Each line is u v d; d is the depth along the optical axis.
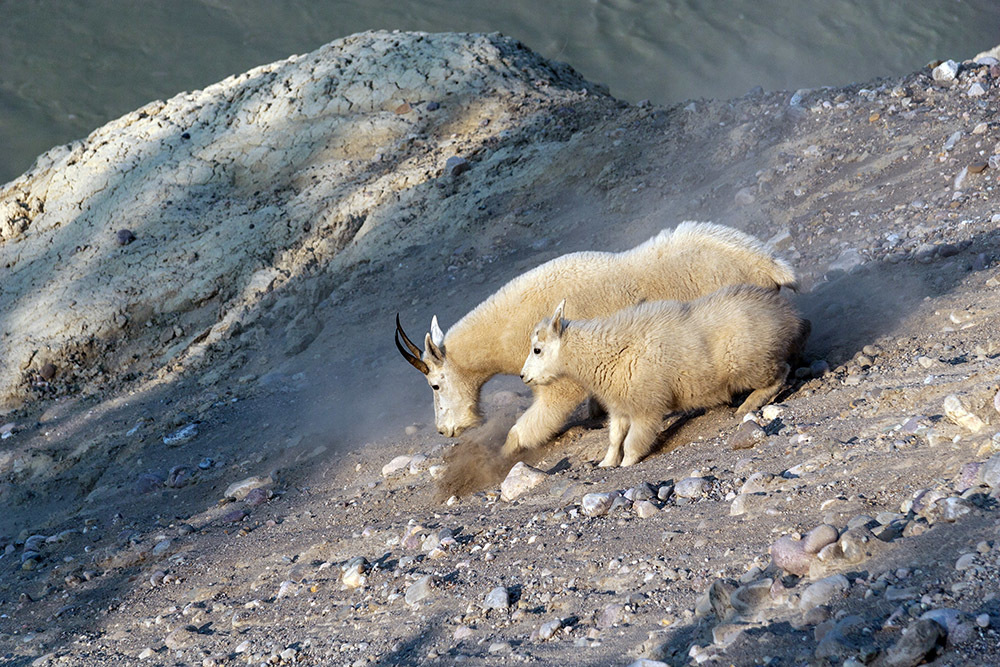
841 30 66.50
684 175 27.98
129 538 18.88
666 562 10.86
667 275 16.83
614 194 28.62
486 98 38.50
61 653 14.72
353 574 13.59
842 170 24.11
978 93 24.92
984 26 65.75
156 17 69.44
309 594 13.86
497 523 14.02
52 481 24.41
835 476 11.34
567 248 26.95
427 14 69.50
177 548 17.84
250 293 31.67
